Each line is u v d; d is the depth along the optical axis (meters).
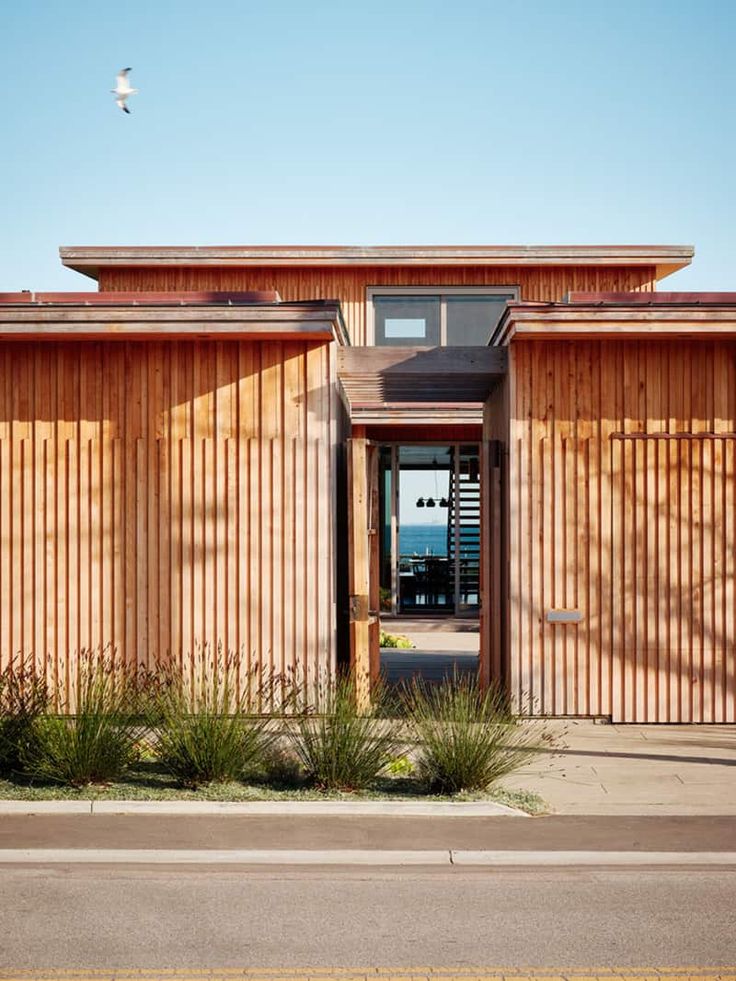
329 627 11.72
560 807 8.39
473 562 25.25
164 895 6.46
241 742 9.03
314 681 11.65
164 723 9.17
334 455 11.90
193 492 11.82
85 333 11.31
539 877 6.84
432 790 8.70
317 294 20.84
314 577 11.73
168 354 11.86
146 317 11.23
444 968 5.34
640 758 10.09
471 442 23.25
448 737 8.84
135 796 8.41
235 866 7.06
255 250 20.61
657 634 11.81
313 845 7.35
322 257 20.55
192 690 9.32
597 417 11.83
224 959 5.45
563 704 11.76
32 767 8.93
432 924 5.97
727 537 11.81
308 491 11.77
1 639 11.82
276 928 5.90
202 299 11.65
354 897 6.43
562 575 11.82
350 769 8.72
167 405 11.86
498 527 12.54
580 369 11.84
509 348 11.91
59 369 11.91
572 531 11.81
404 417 20.95
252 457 11.80
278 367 11.81
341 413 13.60
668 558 11.82
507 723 9.41
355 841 7.44
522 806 8.25
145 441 11.86
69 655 11.79
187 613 11.78
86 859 7.12
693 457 11.83
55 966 5.36
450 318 20.84
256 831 7.69
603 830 7.76
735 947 5.64
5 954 5.51
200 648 11.76
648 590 11.80
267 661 11.73
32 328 11.25
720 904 6.32
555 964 5.40
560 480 11.83
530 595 11.81
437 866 7.08
